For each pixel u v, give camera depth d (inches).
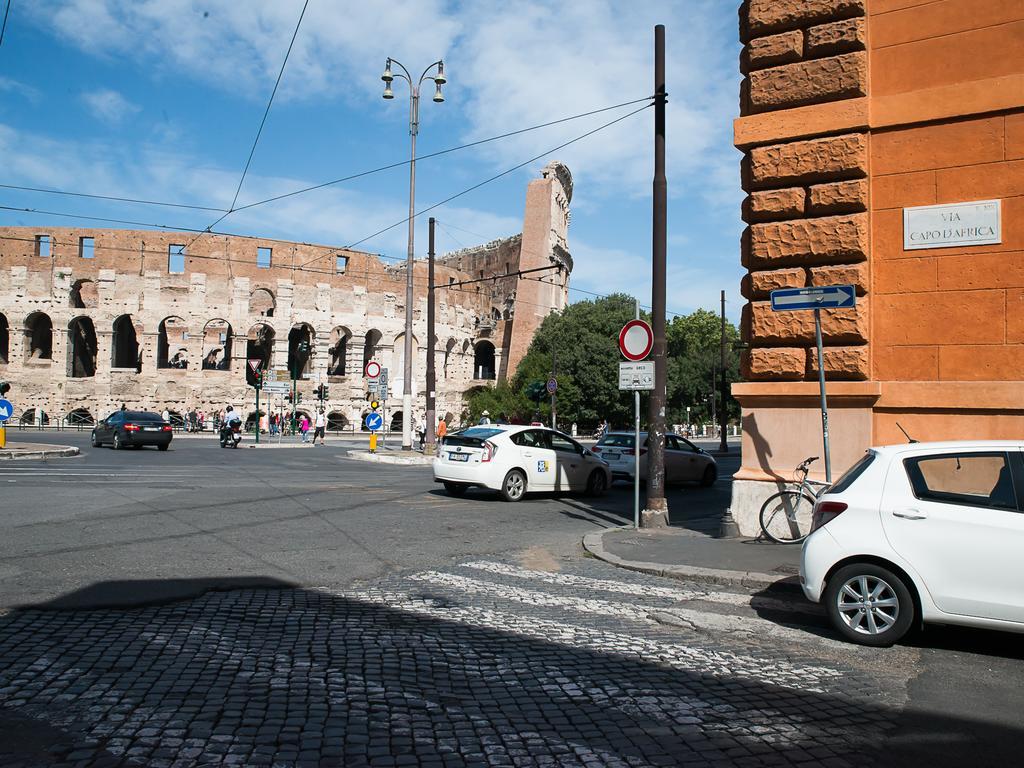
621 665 225.1
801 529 414.6
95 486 640.4
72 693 187.8
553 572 364.5
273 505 558.3
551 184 3233.3
